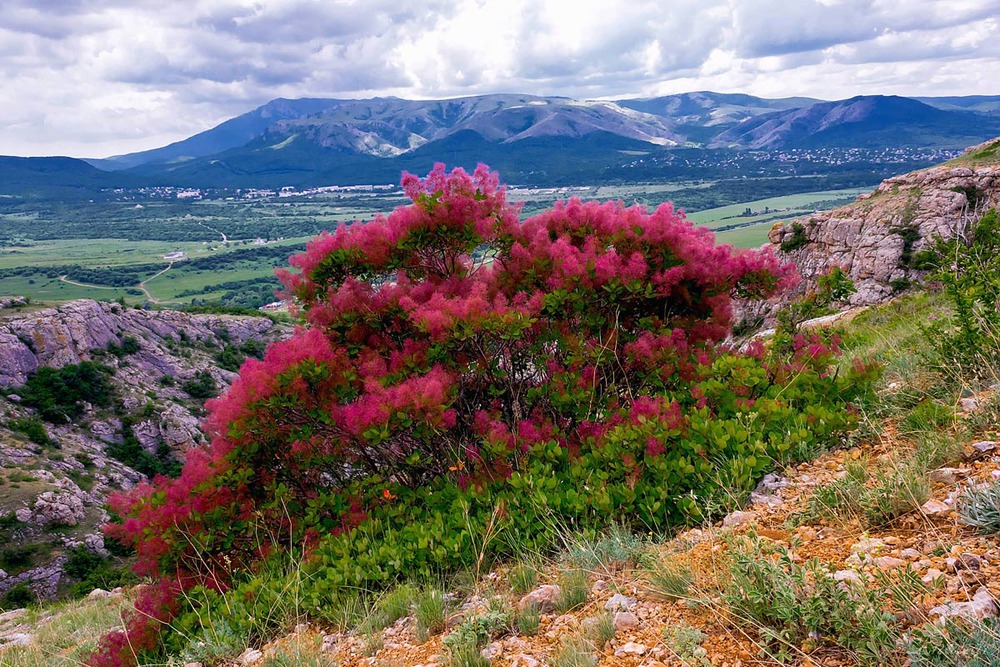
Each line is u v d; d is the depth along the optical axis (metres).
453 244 6.99
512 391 6.66
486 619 3.54
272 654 4.12
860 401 5.10
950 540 2.91
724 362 5.99
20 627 11.83
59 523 70.12
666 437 4.93
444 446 6.43
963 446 3.86
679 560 3.52
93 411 103.06
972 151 31.31
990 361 4.89
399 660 3.58
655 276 6.60
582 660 2.85
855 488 3.69
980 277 5.38
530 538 4.79
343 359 6.47
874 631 2.25
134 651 5.24
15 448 85.12
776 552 3.02
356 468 6.75
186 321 136.62
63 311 112.50
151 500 5.96
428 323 5.89
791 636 2.57
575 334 6.73
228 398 5.94
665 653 2.76
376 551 5.08
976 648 2.06
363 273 7.07
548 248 6.89
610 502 4.54
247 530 5.99
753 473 4.54
